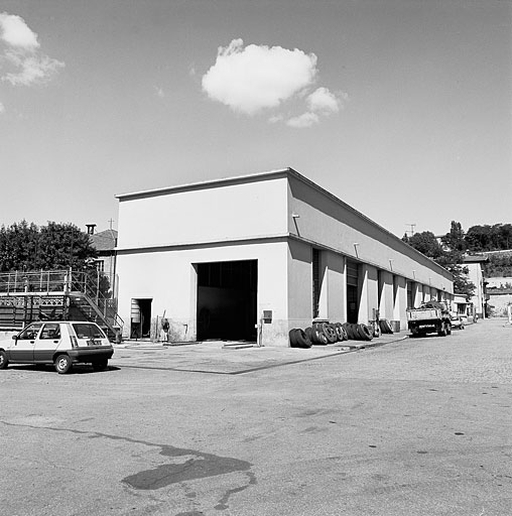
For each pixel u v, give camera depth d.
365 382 12.32
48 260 39.06
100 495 4.70
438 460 5.75
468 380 12.58
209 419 7.96
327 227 30.22
